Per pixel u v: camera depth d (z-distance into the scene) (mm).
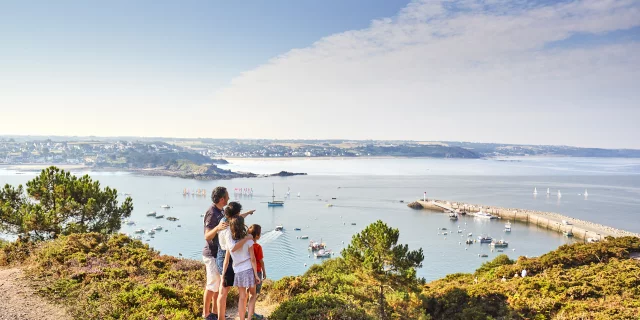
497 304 23234
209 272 10211
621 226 154375
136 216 183125
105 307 11602
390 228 19750
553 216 167875
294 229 154875
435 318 21344
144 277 15539
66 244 18984
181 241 132625
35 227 25062
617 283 25406
